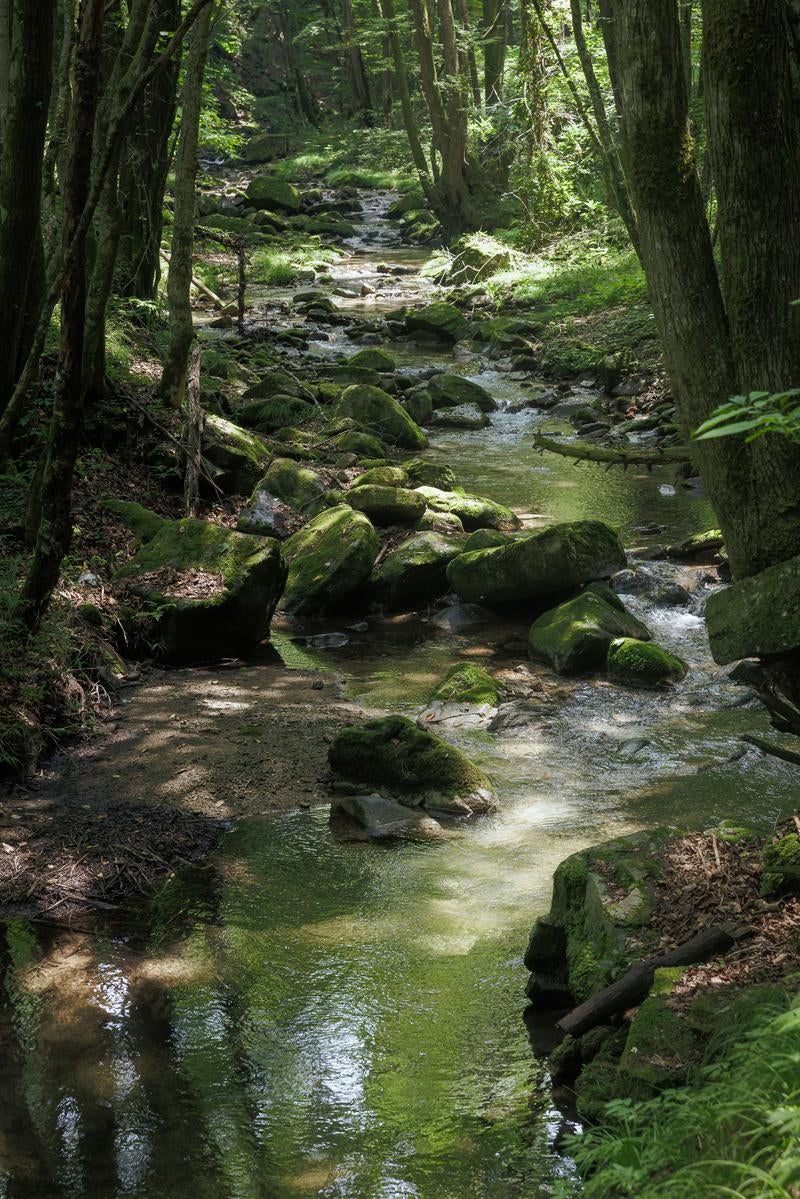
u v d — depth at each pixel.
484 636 9.48
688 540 10.71
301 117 53.91
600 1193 3.37
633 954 4.45
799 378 4.56
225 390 15.09
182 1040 4.65
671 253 4.77
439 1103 4.29
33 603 7.31
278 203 34.03
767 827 6.27
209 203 33.06
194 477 11.28
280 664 8.89
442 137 29.56
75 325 6.41
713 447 4.77
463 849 6.23
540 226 26.14
